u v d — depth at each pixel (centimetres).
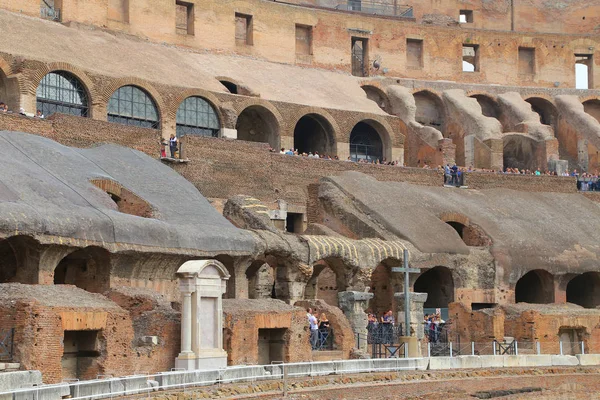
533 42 19212
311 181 12675
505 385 7656
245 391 5856
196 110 13425
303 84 16038
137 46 14400
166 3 15538
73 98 12131
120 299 6806
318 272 10331
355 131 15775
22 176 7919
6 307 5669
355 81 17212
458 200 12838
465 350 9075
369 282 10050
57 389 4706
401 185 12725
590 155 17612
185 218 9088
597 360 8969
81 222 7450
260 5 16688
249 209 10069
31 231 6950
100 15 14588
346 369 7038
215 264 6800
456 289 10850
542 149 16562
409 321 8650
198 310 6619
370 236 10981
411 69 18238
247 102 14075
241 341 7156
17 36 12212
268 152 12256
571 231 12581
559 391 7269
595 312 9962
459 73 18625
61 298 6109
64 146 9862
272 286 9956
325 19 17462
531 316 9469
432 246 10744
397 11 19938
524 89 18662
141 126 12162
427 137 16100
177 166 11269
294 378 6512
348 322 8450
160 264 8144
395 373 7206
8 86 11525
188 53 15475
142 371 6462
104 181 9031
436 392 6888
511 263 11162
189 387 5684
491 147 16225
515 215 12688
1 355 5572
